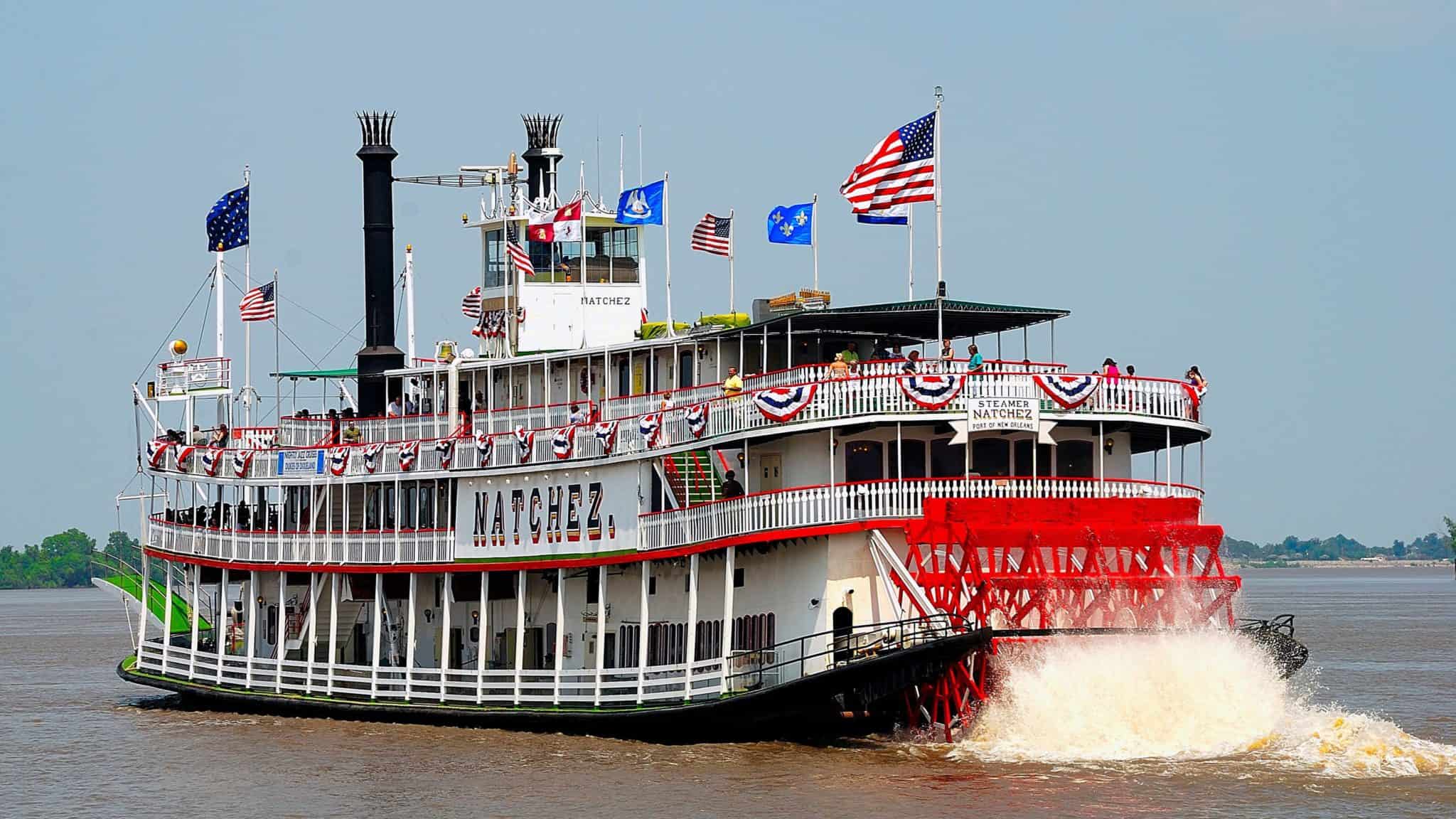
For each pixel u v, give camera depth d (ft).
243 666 319.88
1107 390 232.94
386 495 307.37
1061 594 227.40
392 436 307.99
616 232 327.47
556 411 281.13
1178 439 251.39
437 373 301.63
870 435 237.86
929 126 248.52
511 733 265.95
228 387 337.11
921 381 227.81
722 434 240.53
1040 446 244.01
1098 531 222.28
